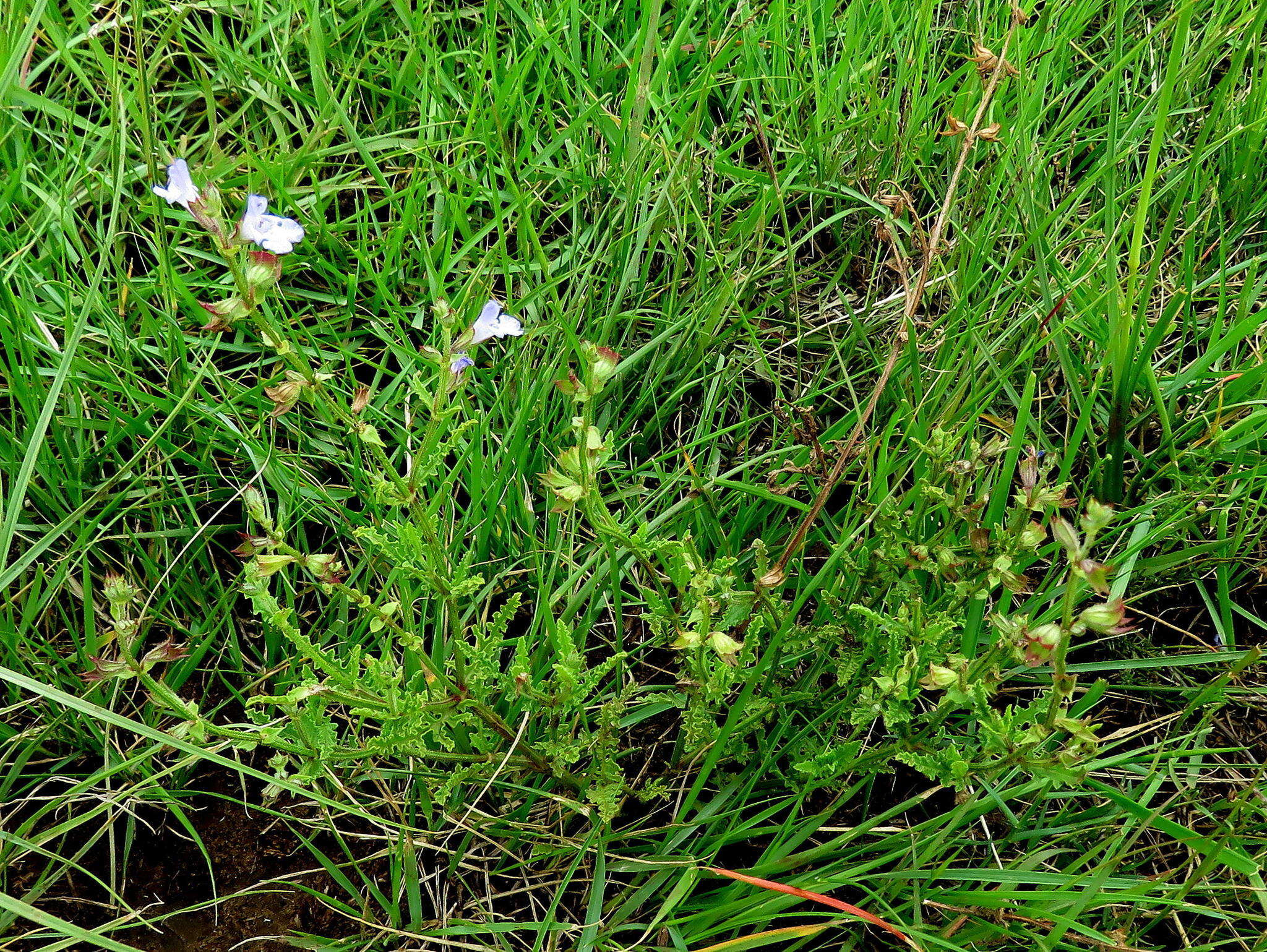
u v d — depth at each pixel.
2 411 0.49
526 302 0.51
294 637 0.36
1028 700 0.46
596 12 0.61
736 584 0.45
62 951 0.42
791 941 0.41
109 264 0.53
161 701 0.35
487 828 0.43
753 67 0.58
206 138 0.56
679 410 0.52
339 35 0.59
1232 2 0.56
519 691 0.37
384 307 0.54
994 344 0.49
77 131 0.57
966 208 0.54
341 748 0.38
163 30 0.59
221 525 0.49
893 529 0.41
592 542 0.48
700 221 0.51
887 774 0.45
